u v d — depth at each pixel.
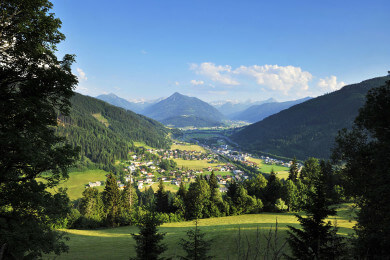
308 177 75.56
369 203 16.20
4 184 15.02
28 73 15.10
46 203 15.72
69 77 15.48
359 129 18.67
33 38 15.09
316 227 11.37
